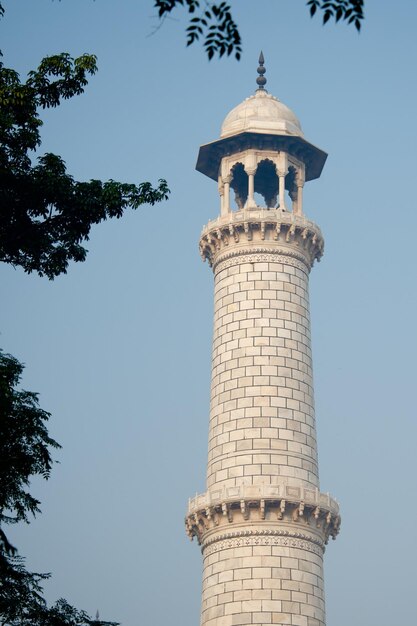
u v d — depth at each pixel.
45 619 50.97
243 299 81.06
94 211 51.84
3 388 49.19
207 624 72.81
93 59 52.41
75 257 53.09
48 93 52.28
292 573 72.81
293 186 86.50
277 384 78.06
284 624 71.12
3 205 50.59
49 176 50.88
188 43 33.84
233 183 89.88
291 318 80.75
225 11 33.38
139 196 52.50
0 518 50.75
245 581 72.44
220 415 78.12
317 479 77.12
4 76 52.03
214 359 80.94
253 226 82.44
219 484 76.00
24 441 50.56
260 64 91.50
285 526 73.88
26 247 52.12
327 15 32.53
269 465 75.50
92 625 52.31
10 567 49.53
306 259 83.75
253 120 86.06
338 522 76.38
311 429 78.19
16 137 51.62
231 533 74.06
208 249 84.75
